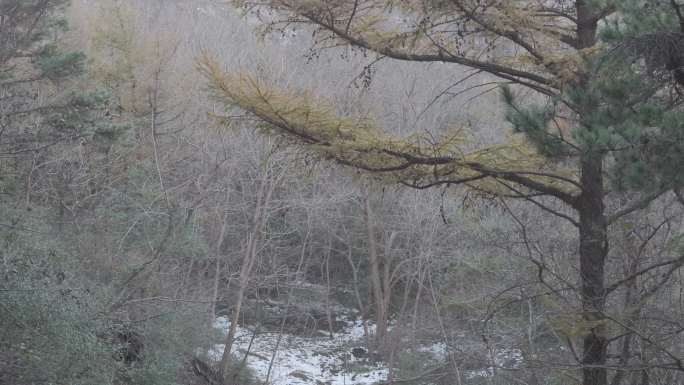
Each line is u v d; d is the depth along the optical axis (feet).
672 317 28.07
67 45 65.36
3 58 49.80
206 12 90.79
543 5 27.66
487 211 49.06
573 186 27.91
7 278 31.17
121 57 62.69
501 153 25.55
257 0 27.43
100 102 47.21
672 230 33.40
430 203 70.49
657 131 19.58
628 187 19.80
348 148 25.21
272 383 66.80
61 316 31.73
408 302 91.97
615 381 27.25
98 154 56.59
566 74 24.54
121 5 67.87
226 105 26.25
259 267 68.95
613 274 31.78
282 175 63.67
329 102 26.66
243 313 75.10
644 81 20.75
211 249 64.49
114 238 48.73
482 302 46.47
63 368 31.60
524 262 44.27
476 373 49.42
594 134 19.63
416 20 26.63
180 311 49.80
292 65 70.33
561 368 31.35
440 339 60.85
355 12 27.02
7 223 35.58
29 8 51.96
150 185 53.31
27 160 47.39
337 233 93.40
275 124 26.05
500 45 28.09
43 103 49.03
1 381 30.17
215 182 63.82
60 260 38.55
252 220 66.03
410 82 76.43
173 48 67.41
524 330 41.24
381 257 92.17
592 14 26.43
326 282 94.99
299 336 83.97
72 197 50.44
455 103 73.36
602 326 25.20
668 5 20.44
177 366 46.78
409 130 66.54
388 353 76.89
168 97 63.57
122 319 41.93
